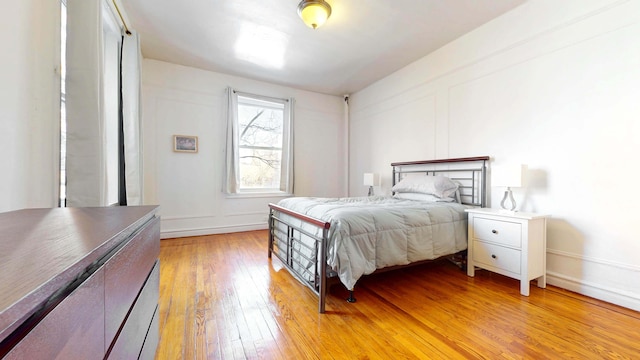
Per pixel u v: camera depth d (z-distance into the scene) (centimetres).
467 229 259
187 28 294
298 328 163
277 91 464
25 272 39
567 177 222
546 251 232
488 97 283
